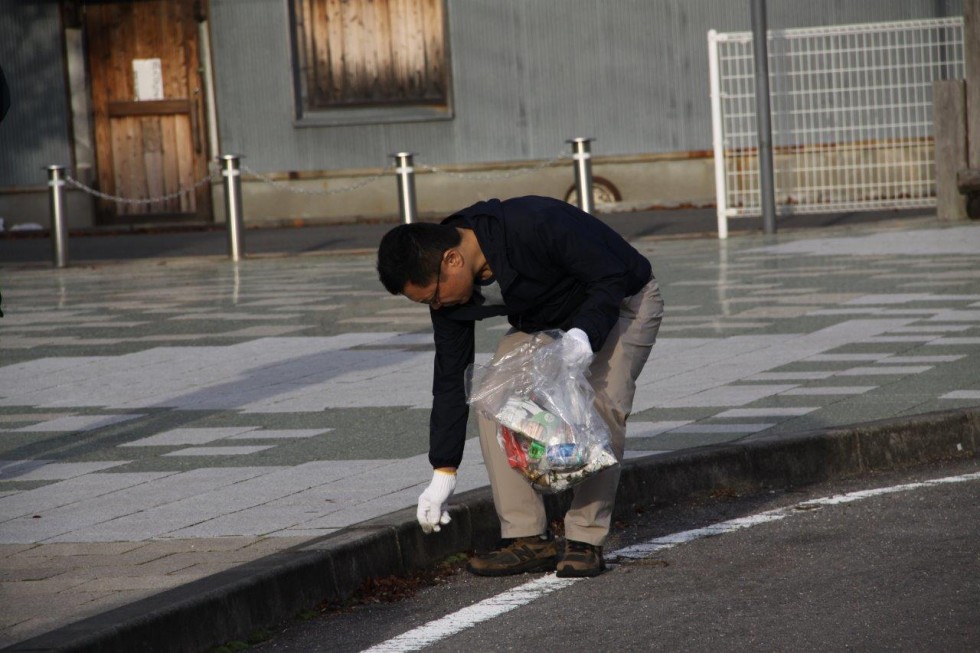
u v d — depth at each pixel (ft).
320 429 54.29
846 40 162.71
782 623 32.40
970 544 38.42
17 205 176.55
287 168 173.37
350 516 40.01
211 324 87.71
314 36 171.83
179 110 176.55
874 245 115.14
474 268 34.22
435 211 171.73
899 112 162.91
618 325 36.17
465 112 170.50
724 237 131.23
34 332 87.10
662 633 32.14
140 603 31.94
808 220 145.07
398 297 97.71
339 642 32.60
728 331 74.49
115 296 106.73
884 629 31.63
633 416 53.83
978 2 127.03
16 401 63.87
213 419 57.67
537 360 34.68
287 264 127.85
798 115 164.55
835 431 48.44
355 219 173.06
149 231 176.76
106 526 40.27
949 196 130.11
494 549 40.73
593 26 167.94
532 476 35.22
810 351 66.95
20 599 33.22
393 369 68.18
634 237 136.05
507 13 168.76
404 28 170.60
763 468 47.19
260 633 33.24
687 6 166.30
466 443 50.65
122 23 175.94
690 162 168.04
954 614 32.48
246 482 45.47
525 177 170.60
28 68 175.32
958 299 81.56
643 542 40.75
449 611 34.81
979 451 50.65
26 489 46.01
